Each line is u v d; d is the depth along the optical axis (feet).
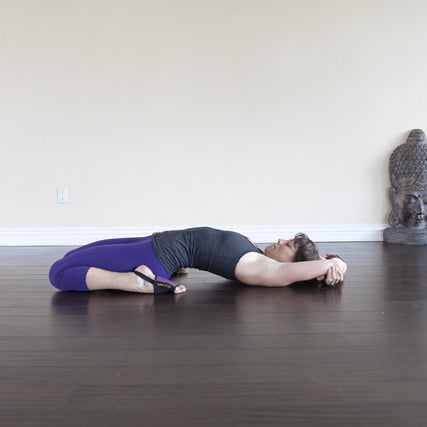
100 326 5.14
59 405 3.32
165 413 3.19
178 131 11.71
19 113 11.60
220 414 3.18
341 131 11.80
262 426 3.03
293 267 6.64
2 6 11.35
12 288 7.11
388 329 4.92
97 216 11.86
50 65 11.51
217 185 11.84
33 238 11.87
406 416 3.14
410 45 11.62
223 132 11.73
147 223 11.89
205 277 7.75
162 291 6.54
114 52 11.51
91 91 11.57
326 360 4.08
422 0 11.51
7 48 11.46
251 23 11.51
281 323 5.16
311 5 11.50
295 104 11.72
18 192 11.80
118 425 3.05
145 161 11.75
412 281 7.22
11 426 3.05
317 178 11.88
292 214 11.94
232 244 6.72
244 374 3.80
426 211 11.24
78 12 11.41
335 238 11.94
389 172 11.78
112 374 3.83
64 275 6.64
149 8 11.43
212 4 11.44
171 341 4.62
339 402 3.33
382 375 3.76
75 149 11.70
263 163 11.82
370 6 11.51
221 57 11.57
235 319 5.34
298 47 11.59
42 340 4.68
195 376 3.77
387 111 11.76
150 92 11.61
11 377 3.79
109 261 6.63
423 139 11.37
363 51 11.64
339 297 6.27
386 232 11.67
